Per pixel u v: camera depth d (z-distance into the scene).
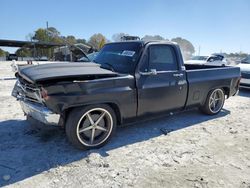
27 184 2.63
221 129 4.54
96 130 3.57
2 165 3.00
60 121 3.22
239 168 3.10
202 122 4.93
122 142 3.81
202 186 2.67
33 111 3.36
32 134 3.99
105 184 2.66
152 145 3.72
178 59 4.43
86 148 3.45
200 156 3.40
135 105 3.81
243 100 7.41
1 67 18.83
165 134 4.19
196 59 16.64
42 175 2.81
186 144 3.79
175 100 4.43
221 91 5.47
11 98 6.60
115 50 4.46
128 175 2.86
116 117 3.75
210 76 5.06
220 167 3.11
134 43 4.19
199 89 4.83
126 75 3.72
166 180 2.77
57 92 3.06
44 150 3.44
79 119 3.28
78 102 3.19
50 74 3.14
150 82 3.95
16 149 3.45
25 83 3.49
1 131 4.10
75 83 3.16
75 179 2.74
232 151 3.59
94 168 2.99
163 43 4.25
